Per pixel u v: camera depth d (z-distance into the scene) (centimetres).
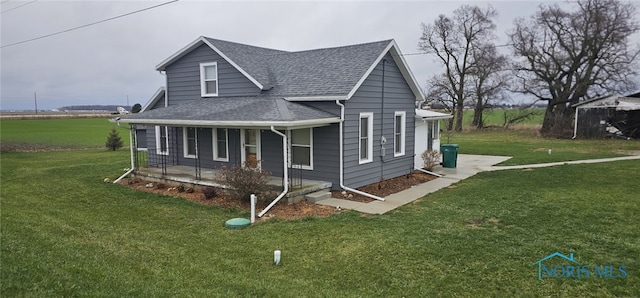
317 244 690
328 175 1128
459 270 561
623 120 2634
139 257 624
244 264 604
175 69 1489
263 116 993
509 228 744
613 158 1747
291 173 1072
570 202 930
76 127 4722
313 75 1248
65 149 2595
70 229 779
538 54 3144
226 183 1052
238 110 1111
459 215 852
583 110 2747
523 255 604
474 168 1595
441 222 798
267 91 1254
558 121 2988
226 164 1323
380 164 1280
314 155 1149
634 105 2511
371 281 539
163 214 919
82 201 1060
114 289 490
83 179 1403
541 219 796
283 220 852
